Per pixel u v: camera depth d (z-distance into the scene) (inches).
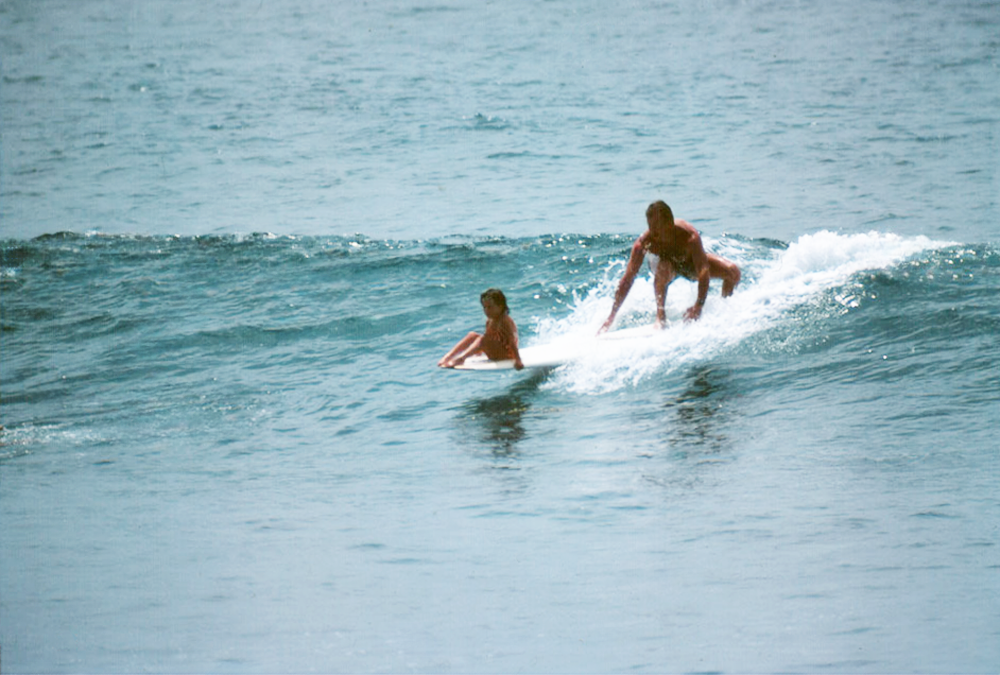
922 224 2481.5
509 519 1125.1
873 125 3668.8
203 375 1752.0
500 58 5403.5
